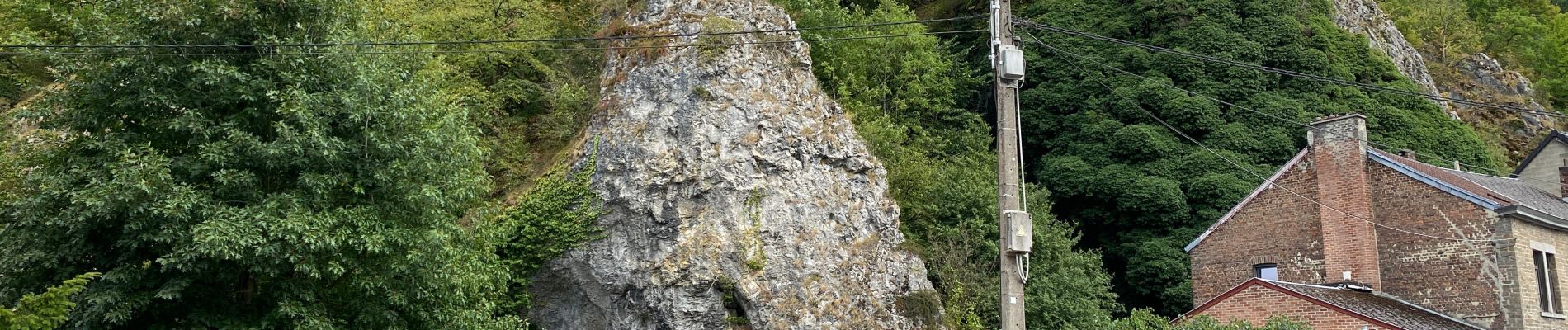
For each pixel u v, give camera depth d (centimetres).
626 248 2347
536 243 2416
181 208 1478
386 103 1694
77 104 1611
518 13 3034
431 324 1738
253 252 1513
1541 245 2525
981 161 3412
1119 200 3469
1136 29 4094
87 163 1562
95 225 1520
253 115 1622
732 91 2491
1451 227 2516
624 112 2508
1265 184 2870
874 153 2870
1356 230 2628
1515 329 2353
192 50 1617
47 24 2695
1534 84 5738
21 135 1964
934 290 2664
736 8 2661
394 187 1677
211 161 1562
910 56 3428
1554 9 6825
